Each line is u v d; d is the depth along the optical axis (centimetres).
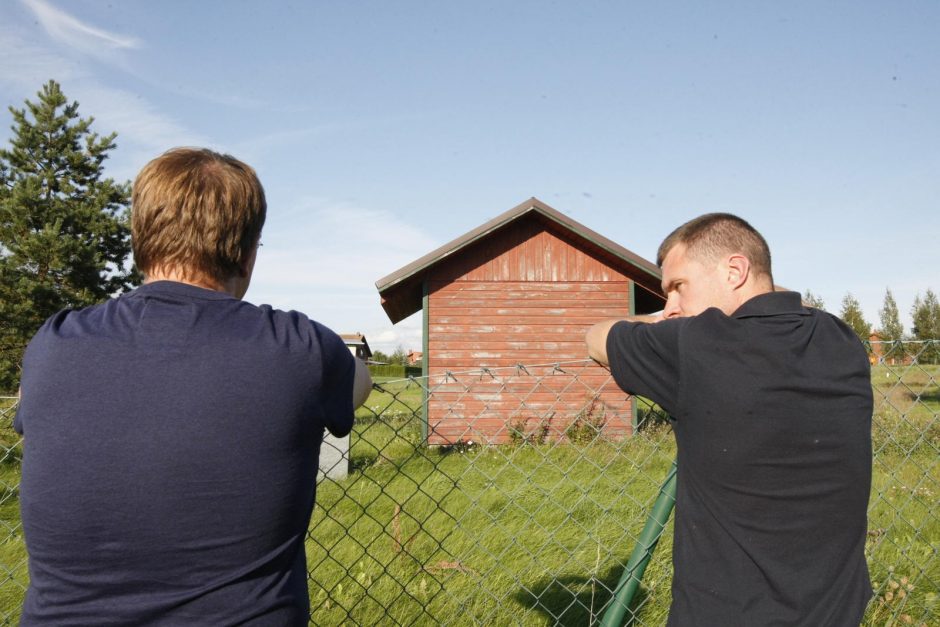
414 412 225
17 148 1916
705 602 138
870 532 409
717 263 157
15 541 375
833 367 140
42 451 108
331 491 560
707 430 138
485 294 1178
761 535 135
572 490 487
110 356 111
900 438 531
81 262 1814
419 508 498
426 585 355
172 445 107
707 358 138
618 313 1185
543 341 1170
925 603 334
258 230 137
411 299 1339
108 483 105
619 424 1098
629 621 282
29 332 1716
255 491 111
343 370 128
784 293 148
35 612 107
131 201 130
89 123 2012
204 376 111
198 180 127
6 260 1750
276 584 115
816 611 132
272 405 113
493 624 313
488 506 480
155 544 106
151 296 120
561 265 1191
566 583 360
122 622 105
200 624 107
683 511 147
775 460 134
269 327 121
